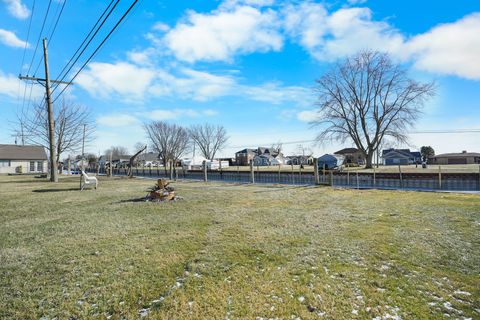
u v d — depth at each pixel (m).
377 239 5.00
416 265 3.85
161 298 3.06
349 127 34.81
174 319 2.68
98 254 4.38
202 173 26.02
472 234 5.27
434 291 3.14
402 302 2.92
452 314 2.71
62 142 30.73
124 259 4.16
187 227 6.03
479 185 12.18
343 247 4.58
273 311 2.79
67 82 19.67
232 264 3.94
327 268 3.77
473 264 3.87
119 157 84.25
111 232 5.67
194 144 73.69
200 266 3.86
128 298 3.07
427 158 62.81
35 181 21.12
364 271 3.66
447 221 6.31
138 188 15.16
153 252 4.45
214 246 4.71
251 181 19.41
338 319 2.65
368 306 2.86
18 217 7.36
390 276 3.52
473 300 2.96
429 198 10.00
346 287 3.24
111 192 13.06
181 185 17.31
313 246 4.65
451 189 12.68
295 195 11.51
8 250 4.61
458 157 62.38
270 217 6.97
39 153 46.47
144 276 3.58
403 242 4.81
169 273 3.67
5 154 43.28
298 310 2.80
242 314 2.75
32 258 4.24
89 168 53.25
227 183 19.03
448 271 3.66
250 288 3.25
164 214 7.49
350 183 15.70
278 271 3.69
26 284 3.39
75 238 5.27
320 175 17.11
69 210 8.28
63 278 3.55
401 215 7.03
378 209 7.95
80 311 2.83
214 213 7.57
